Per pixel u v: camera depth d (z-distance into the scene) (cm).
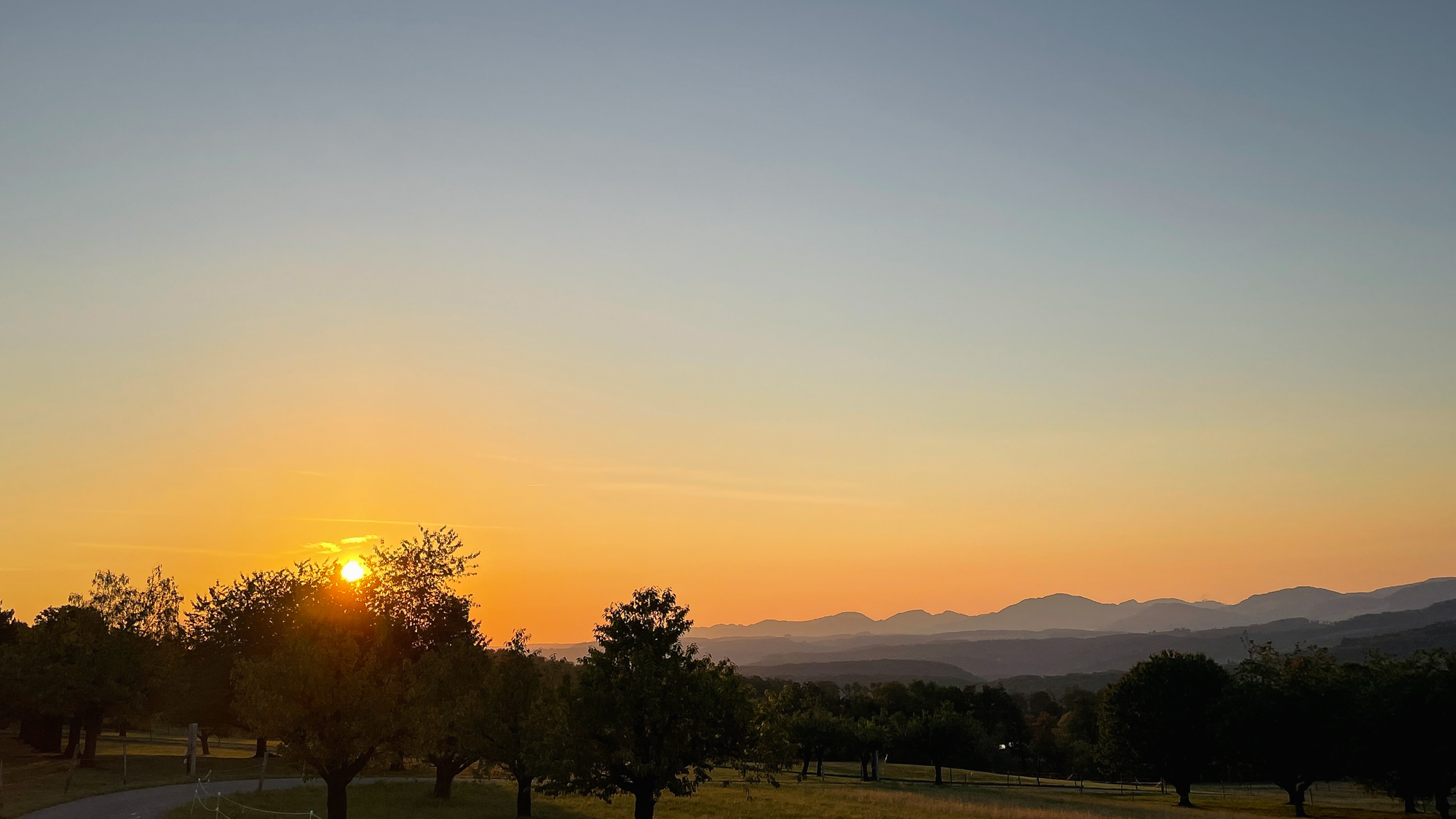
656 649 4131
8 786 5134
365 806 4816
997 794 8481
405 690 3909
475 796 5609
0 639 9856
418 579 7050
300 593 7094
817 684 19975
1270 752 7650
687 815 5253
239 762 6938
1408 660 7344
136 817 3981
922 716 11275
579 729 3978
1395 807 7944
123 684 6366
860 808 5794
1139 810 7138
